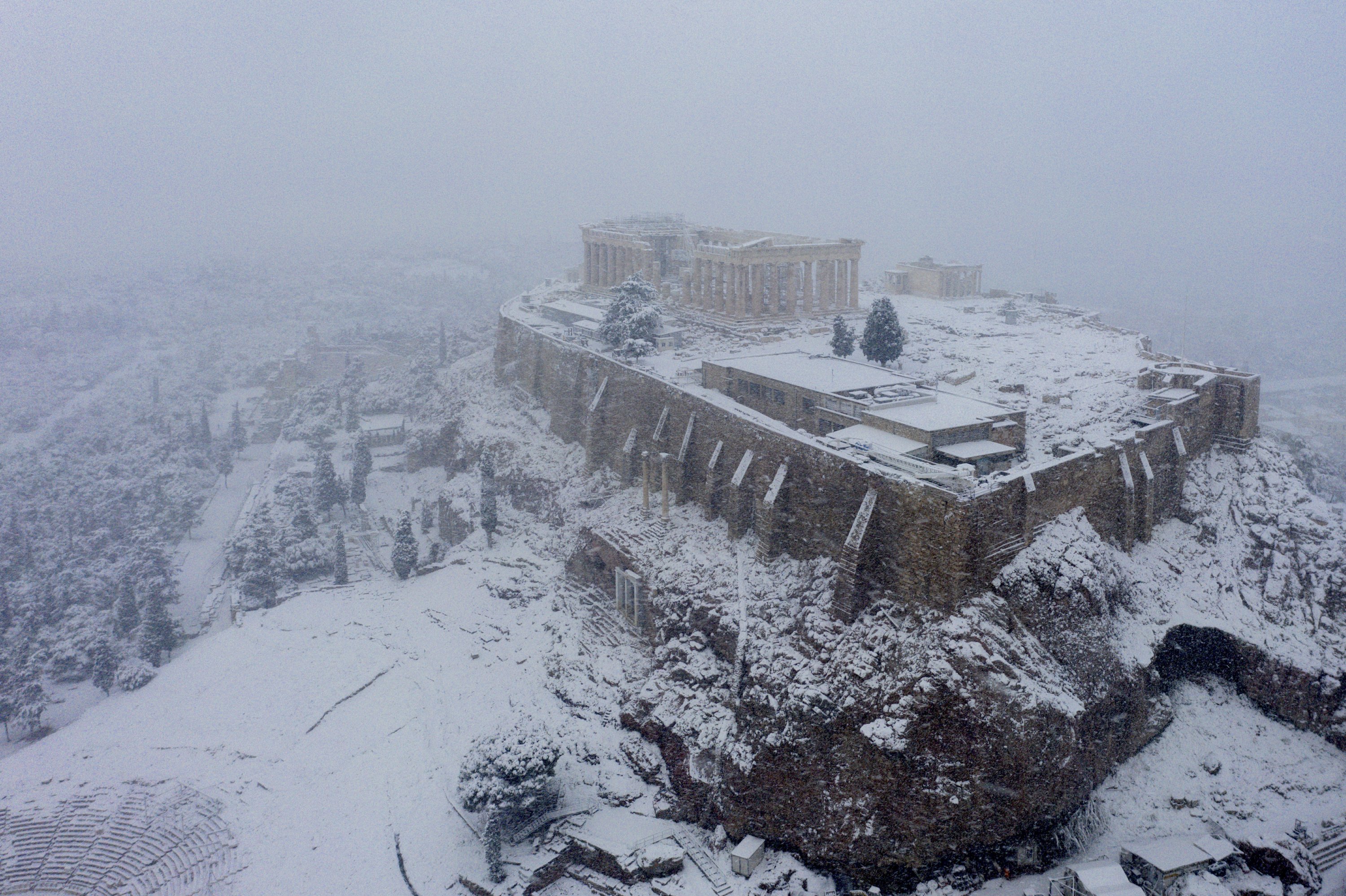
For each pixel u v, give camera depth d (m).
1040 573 62.81
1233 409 83.56
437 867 64.44
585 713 76.50
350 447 169.12
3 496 176.62
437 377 184.88
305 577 121.38
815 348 112.56
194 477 178.62
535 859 63.22
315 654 98.31
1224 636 68.44
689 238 168.38
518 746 64.25
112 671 108.25
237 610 113.25
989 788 54.81
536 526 112.06
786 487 76.00
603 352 116.31
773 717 63.06
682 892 59.12
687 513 91.50
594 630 87.56
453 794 70.62
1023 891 55.03
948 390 89.44
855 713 59.50
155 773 80.69
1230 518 78.38
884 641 62.28
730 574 77.69
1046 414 85.44
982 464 68.94
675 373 104.62
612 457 108.56
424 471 154.25
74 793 79.69
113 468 181.62
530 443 126.31
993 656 57.44
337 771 77.25
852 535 65.81
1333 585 71.50
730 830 62.62
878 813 56.28
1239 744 64.69
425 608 103.62
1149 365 95.25
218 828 72.12
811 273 137.88
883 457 68.31
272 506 138.50
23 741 103.38
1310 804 59.81
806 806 59.44
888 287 169.88
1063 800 56.56
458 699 83.56
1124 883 51.59
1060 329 124.56
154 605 112.00
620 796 67.69
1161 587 71.50
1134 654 64.50
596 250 173.12
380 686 89.75
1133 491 71.81
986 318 135.75
